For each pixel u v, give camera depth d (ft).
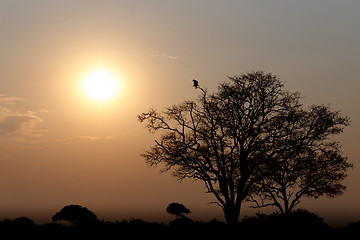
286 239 209.05
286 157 260.83
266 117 258.57
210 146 259.39
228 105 255.70
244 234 216.95
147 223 233.14
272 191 284.00
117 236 205.67
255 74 258.16
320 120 255.09
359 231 223.71
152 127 271.69
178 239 203.31
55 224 226.58
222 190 253.24
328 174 283.59
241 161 254.68
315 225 232.73
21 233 206.28
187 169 267.18
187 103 268.21
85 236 204.33
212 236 211.41
